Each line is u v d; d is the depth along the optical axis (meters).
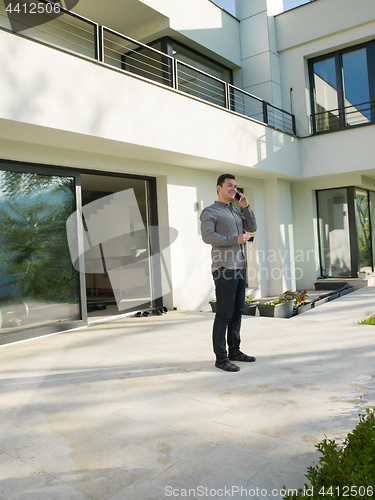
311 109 8.88
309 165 8.60
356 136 7.98
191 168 6.72
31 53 3.63
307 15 8.49
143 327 4.88
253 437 1.88
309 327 4.40
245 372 2.85
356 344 3.52
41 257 4.62
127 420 2.15
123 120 4.53
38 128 3.79
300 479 1.53
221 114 6.21
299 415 2.09
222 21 8.34
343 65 8.44
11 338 4.20
